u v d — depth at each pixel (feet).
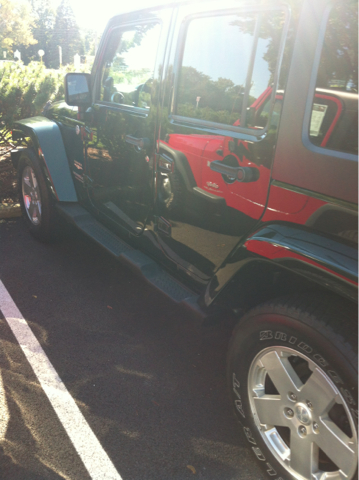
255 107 6.63
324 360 5.43
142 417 7.93
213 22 7.47
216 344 10.17
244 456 7.30
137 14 9.54
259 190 6.54
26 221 15.17
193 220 8.05
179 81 8.22
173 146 8.31
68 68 20.01
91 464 6.95
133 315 11.09
